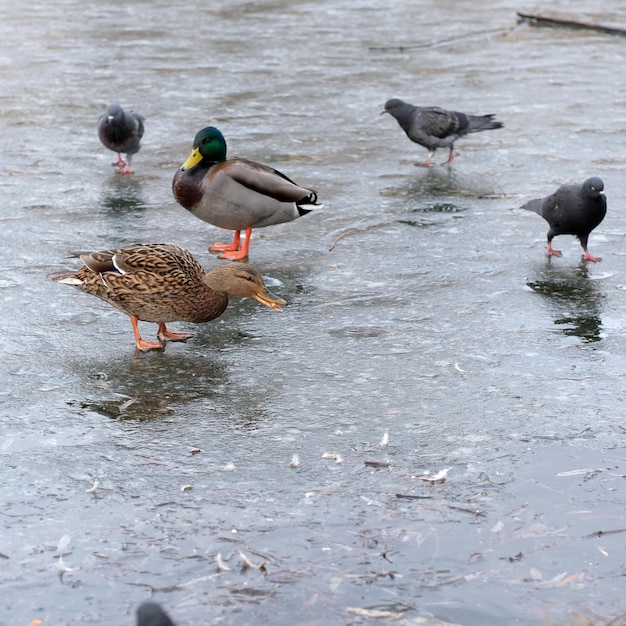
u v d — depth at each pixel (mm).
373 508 5559
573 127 14484
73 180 12172
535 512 5523
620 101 15969
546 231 10469
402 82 17266
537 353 7535
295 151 13422
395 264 9508
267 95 16344
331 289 8891
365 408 6699
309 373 7230
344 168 12734
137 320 7602
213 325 8102
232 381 7094
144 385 7012
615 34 21250
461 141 13930
